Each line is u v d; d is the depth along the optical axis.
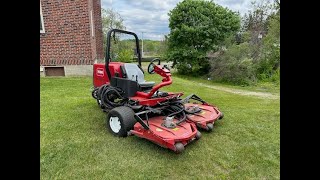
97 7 13.53
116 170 2.89
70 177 2.74
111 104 4.31
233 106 6.20
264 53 17.47
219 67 17.38
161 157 3.22
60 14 9.14
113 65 4.47
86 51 9.40
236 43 20.12
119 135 3.75
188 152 3.38
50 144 3.48
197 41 21.56
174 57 21.72
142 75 4.58
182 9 21.89
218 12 21.94
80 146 3.46
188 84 10.84
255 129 4.29
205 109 4.42
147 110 3.65
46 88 7.32
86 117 4.66
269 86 14.87
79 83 8.22
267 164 3.11
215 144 3.65
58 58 9.48
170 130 3.29
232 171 2.95
